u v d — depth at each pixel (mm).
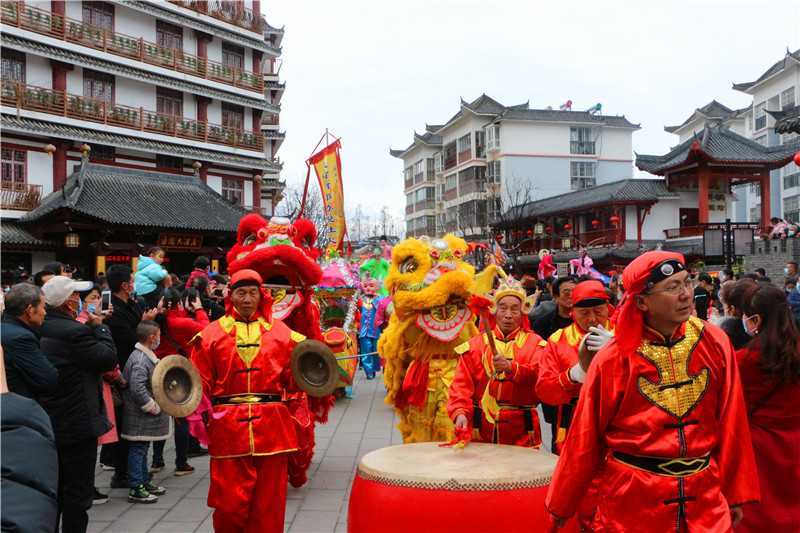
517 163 50750
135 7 32250
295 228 7480
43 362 4645
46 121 28422
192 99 35625
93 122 30109
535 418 5484
